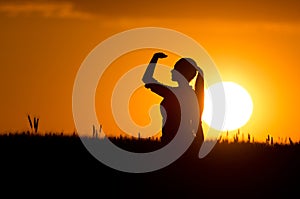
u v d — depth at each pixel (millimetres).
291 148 55625
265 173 51781
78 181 49812
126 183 49844
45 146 53656
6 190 48281
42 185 49094
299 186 50250
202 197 48281
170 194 48500
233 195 48781
